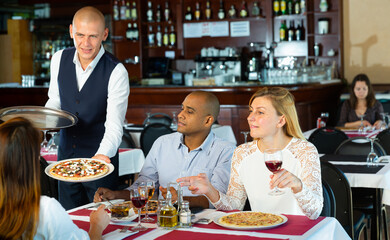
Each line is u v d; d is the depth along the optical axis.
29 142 1.58
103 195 2.58
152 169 2.85
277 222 2.00
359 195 3.94
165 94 7.66
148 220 2.17
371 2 8.56
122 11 9.49
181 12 9.37
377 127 5.62
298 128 2.39
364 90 5.88
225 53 8.95
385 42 8.54
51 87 3.31
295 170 2.35
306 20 8.65
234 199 2.44
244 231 1.93
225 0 9.19
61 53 3.24
